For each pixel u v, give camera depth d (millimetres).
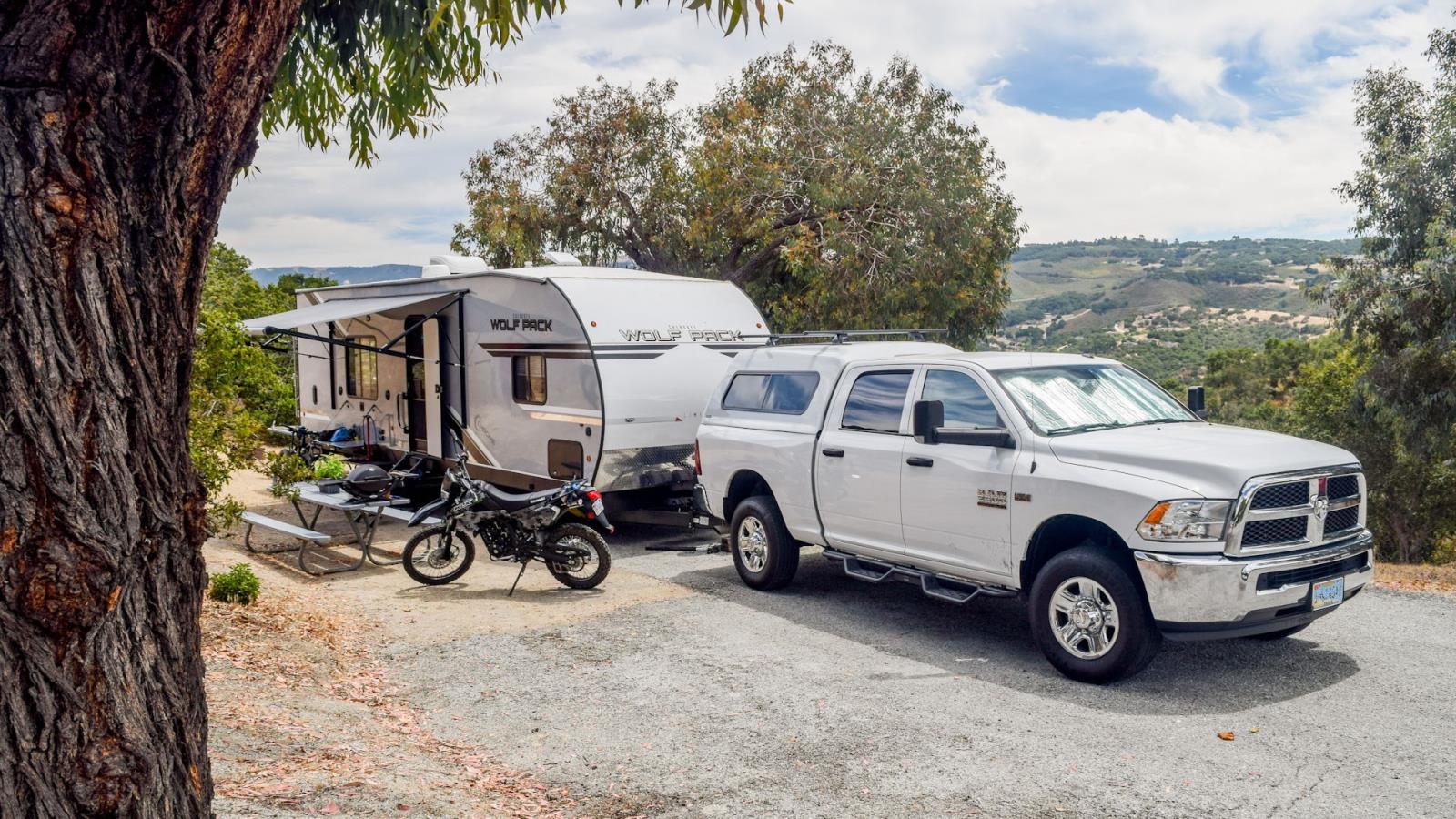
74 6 2154
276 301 32031
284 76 5902
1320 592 5852
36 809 2230
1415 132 18125
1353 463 6172
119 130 2254
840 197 19672
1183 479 5734
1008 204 21859
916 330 9172
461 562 9258
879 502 7355
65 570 2213
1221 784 4574
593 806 4438
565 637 7305
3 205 2127
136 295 2326
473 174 23375
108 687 2322
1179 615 5609
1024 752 4996
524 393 11445
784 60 21797
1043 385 6953
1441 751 4918
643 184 22828
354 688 6195
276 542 11328
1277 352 61938
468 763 4941
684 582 9031
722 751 5090
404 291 13250
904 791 4562
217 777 4172
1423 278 17438
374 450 14156
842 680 6199
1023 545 6391
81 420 2225
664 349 10969
